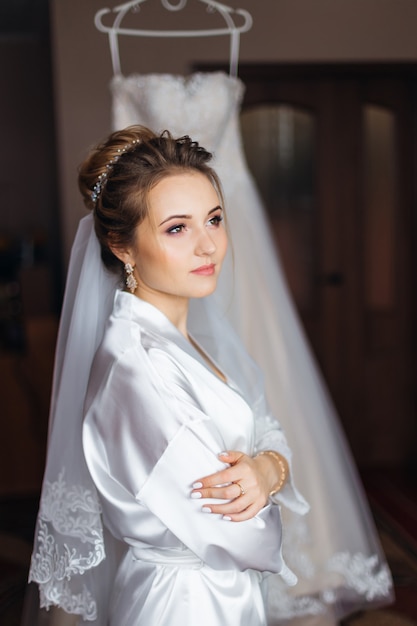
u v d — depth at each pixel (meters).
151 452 1.21
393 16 3.92
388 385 4.68
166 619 1.33
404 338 4.67
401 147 4.52
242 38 3.84
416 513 3.87
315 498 2.75
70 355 1.54
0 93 5.86
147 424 1.22
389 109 4.50
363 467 4.66
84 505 1.48
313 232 4.56
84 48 3.71
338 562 2.73
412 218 4.58
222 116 2.86
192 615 1.33
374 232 4.59
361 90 4.45
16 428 4.36
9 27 5.51
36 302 5.20
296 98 4.42
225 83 2.86
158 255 1.33
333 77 4.40
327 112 4.45
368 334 4.65
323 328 4.61
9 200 5.94
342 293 4.60
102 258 1.47
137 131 1.45
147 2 3.73
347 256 4.58
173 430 1.21
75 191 3.78
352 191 4.53
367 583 2.75
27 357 4.34
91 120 3.75
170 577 1.35
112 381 1.27
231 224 2.81
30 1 4.83
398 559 3.29
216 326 1.81
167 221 1.32
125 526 1.32
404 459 4.73
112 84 2.88
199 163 1.38
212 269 1.36
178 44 3.78
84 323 1.55
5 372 4.34
